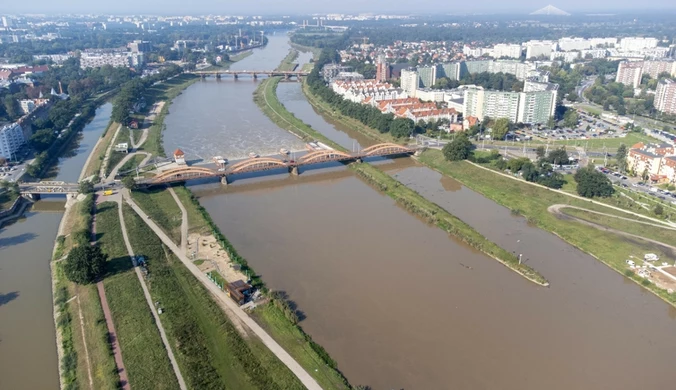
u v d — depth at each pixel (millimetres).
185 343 167750
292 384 151625
